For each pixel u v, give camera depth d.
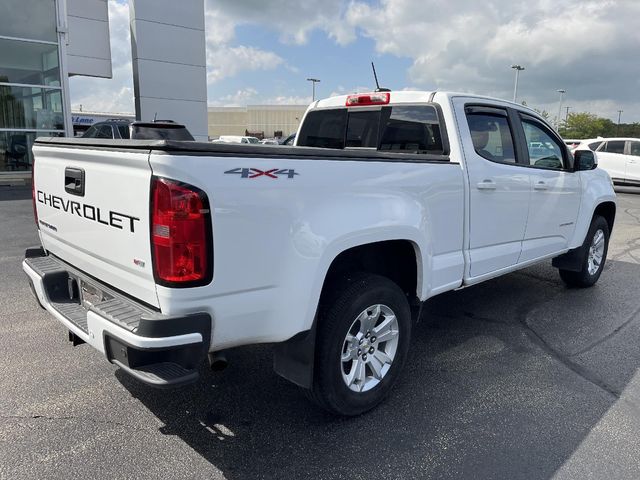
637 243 8.94
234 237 2.44
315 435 3.05
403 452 2.90
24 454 2.80
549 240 5.12
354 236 2.96
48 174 3.32
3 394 3.42
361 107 4.70
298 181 2.67
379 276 3.29
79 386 3.55
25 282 5.86
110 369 3.81
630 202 15.59
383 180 3.16
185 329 2.36
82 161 2.83
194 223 2.29
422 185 3.45
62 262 3.42
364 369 3.27
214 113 90.81
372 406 3.30
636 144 18.31
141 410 3.28
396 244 3.53
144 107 18.73
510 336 4.61
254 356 4.11
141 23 18.22
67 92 15.99
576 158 5.30
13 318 4.77
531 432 3.11
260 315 2.63
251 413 3.28
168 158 2.25
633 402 3.48
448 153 3.95
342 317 3.00
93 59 19.53
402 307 3.39
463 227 3.92
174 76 19.17
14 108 15.22
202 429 3.09
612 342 4.49
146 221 2.38
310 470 2.73
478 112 4.19
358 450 2.91
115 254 2.66
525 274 6.76
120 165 2.51
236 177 2.42
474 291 5.96
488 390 3.62
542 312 5.25
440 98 4.03
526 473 2.73
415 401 3.46
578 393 3.59
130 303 2.62
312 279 2.78
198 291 2.38
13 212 10.50
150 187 2.33
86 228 2.90
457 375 3.84
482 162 4.07
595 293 5.94
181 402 3.39
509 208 4.39
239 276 2.50
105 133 13.73
